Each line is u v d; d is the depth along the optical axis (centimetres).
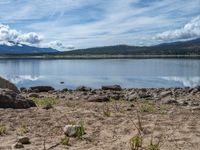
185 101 1502
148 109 1225
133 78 5053
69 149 710
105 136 821
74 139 790
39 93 2041
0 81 1923
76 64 12238
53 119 1010
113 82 4381
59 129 887
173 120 1010
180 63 10988
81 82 4431
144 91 2273
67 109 1208
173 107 1307
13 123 949
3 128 857
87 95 1841
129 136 821
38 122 966
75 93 2025
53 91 2194
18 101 1209
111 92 2091
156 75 5628
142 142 765
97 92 2083
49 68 9150
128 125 939
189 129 891
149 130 881
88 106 1307
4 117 1021
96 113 1126
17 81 4653
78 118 1034
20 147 709
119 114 1113
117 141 777
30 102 1262
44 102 1400
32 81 4647
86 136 816
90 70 7738
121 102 1472
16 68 9212
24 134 833
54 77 5500
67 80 4828
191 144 756
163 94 1909
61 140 764
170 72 6356
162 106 1327
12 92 1240
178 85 3844
